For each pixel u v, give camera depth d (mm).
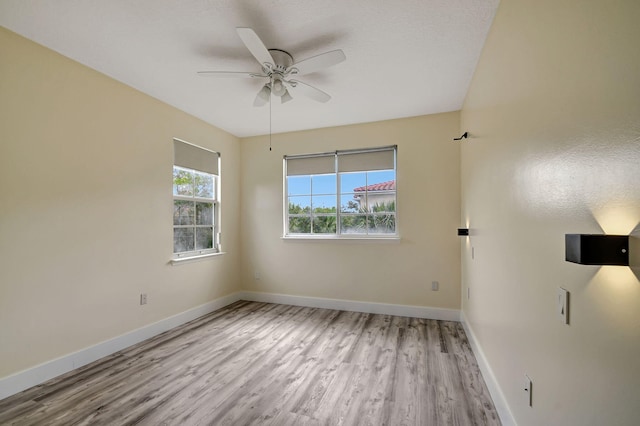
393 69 2469
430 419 1704
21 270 1986
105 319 2514
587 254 702
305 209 4129
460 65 2400
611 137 732
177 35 2020
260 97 2514
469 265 2812
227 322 3355
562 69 978
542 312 1158
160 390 1999
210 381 2111
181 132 3355
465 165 3020
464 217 3133
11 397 1900
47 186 2135
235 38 2059
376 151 3746
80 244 2338
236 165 4320
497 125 1761
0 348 1883
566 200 962
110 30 1959
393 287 3629
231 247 4180
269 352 2578
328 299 3902
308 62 2051
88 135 2408
